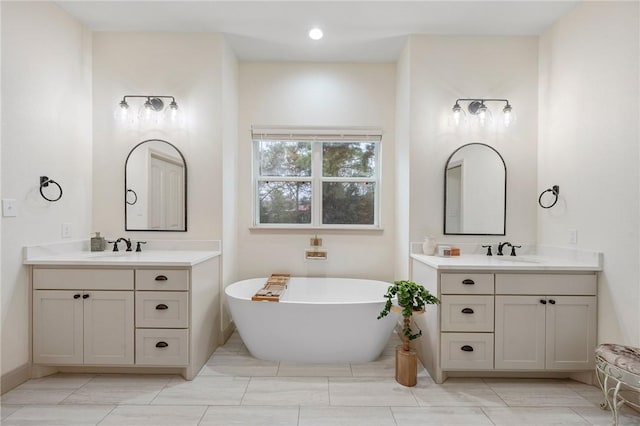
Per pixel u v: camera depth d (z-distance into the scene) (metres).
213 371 2.48
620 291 2.13
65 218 2.64
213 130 2.93
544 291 2.30
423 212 2.95
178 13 2.67
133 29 2.90
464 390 2.25
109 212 2.96
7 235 2.16
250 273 3.48
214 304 2.82
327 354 2.62
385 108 3.47
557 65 2.72
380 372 2.49
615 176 2.17
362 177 3.56
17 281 2.23
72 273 2.31
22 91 2.25
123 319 2.32
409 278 2.95
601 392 2.23
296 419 1.93
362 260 3.49
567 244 2.59
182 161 2.92
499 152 2.96
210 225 2.95
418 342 2.78
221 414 1.97
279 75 3.47
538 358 2.30
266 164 3.57
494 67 2.95
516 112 2.95
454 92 2.95
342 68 3.47
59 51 2.58
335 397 2.15
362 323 2.56
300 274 3.48
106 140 2.96
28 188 2.31
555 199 2.72
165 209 2.95
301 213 3.56
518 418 1.95
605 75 2.25
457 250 2.78
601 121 2.28
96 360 2.32
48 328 2.32
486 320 2.31
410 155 2.94
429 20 2.74
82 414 1.95
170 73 2.94
